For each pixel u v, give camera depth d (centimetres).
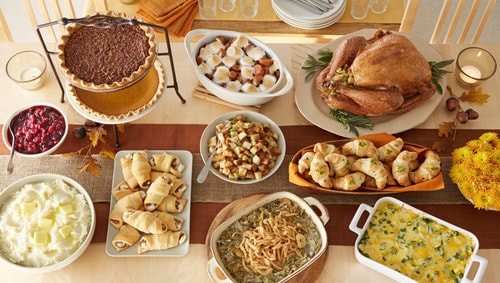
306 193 157
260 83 166
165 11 236
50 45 185
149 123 169
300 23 232
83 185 157
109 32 154
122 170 156
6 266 144
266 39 243
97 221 151
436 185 146
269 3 246
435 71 172
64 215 142
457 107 171
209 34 172
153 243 144
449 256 139
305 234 145
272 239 140
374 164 145
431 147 167
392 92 161
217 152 156
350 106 163
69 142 164
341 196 157
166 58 182
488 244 150
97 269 145
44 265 137
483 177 147
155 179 154
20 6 318
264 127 161
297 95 169
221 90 160
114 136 165
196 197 156
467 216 154
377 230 143
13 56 175
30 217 142
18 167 159
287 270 139
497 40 312
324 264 144
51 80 176
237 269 140
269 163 156
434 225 143
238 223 146
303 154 151
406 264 138
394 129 164
